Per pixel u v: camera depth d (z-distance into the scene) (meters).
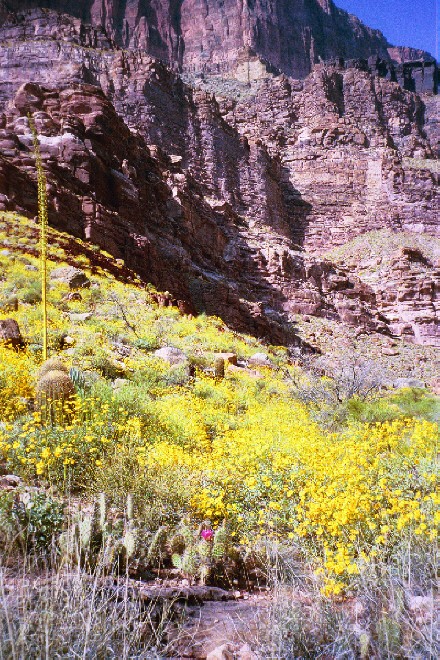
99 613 2.82
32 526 3.81
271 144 97.25
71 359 13.27
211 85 125.00
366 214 92.88
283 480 6.06
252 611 3.70
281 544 4.68
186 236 50.31
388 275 70.00
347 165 96.69
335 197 93.88
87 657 2.47
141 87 80.56
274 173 91.25
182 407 10.77
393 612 3.09
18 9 138.00
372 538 4.50
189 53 162.25
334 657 2.91
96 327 18.97
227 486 5.91
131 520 4.35
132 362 15.34
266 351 30.72
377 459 6.63
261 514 5.22
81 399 8.41
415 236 88.25
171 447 6.91
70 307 21.70
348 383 16.55
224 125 87.75
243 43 165.50
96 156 39.09
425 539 4.02
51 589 2.77
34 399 8.70
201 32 164.50
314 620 3.18
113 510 5.25
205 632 3.33
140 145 51.97
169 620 3.37
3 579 2.76
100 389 9.58
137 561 4.09
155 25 161.12
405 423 11.52
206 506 5.37
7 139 34.41
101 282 27.47
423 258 74.06
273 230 79.88
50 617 2.53
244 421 11.36
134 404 9.27
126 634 2.85
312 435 9.41
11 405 8.13
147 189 47.09
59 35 85.38
